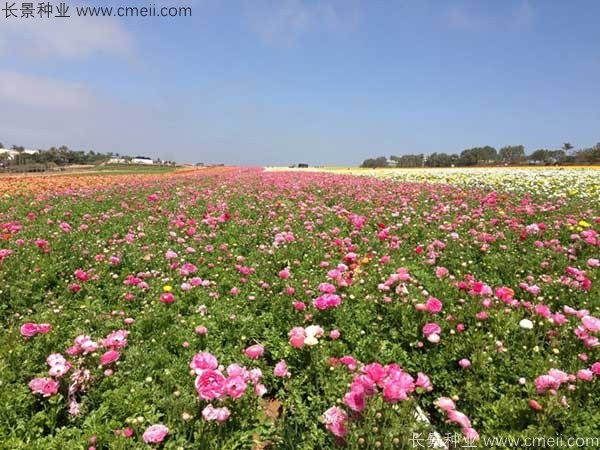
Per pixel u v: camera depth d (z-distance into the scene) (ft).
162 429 8.98
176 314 15.88
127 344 13.48
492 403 10.73
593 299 15.76
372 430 8.61
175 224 30.50
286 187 60.59
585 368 11.67
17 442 9.02
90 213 37.50
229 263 22.90
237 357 13.02
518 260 21.50
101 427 9.68
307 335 12.12
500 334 13.20
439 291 16.52
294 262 21.36
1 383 10.59
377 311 15.61
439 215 33.35
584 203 39.04
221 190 58.85
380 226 29.35
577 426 9.41
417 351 13.17
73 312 16.07
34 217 33.55
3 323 15.74
